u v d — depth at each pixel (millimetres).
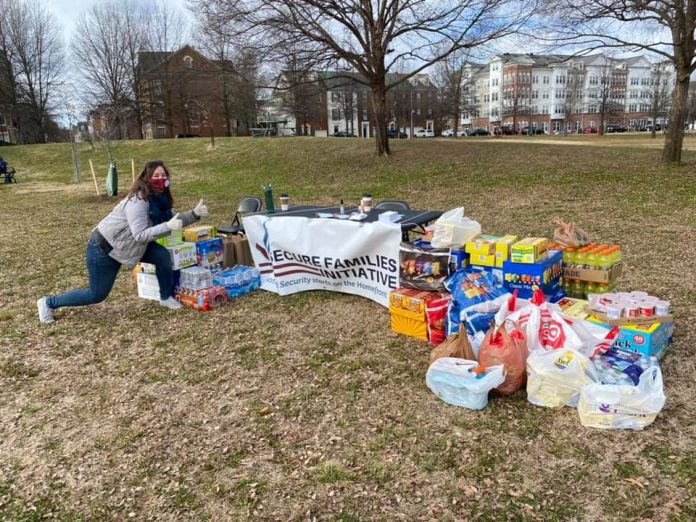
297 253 5219
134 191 4625
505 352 3125
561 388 2977
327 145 22734
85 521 2311
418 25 16891
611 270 4031
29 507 2410
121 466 2684
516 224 8211
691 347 3645
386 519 2236
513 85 83000
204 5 16453
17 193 17984
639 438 2684
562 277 4160
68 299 4812
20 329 4707
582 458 2555
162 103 52844
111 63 50688
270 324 4625
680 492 2285
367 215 5184
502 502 2295
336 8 16203
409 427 2906
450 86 59062
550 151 17672
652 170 12305
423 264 4238
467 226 4164
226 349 4117
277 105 54281
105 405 3311
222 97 48875
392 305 4250
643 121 87750
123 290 5867
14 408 3316
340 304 5035
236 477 2555
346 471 2559
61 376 3750
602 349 3254
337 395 3305
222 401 3299
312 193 13539
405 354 3855
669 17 12219
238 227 6602
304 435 2883
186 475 2590
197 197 14398
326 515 2279
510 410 3014
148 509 2367
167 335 4465
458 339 3375
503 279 3920
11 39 51781
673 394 3064
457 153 17984
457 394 3070
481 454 2631
